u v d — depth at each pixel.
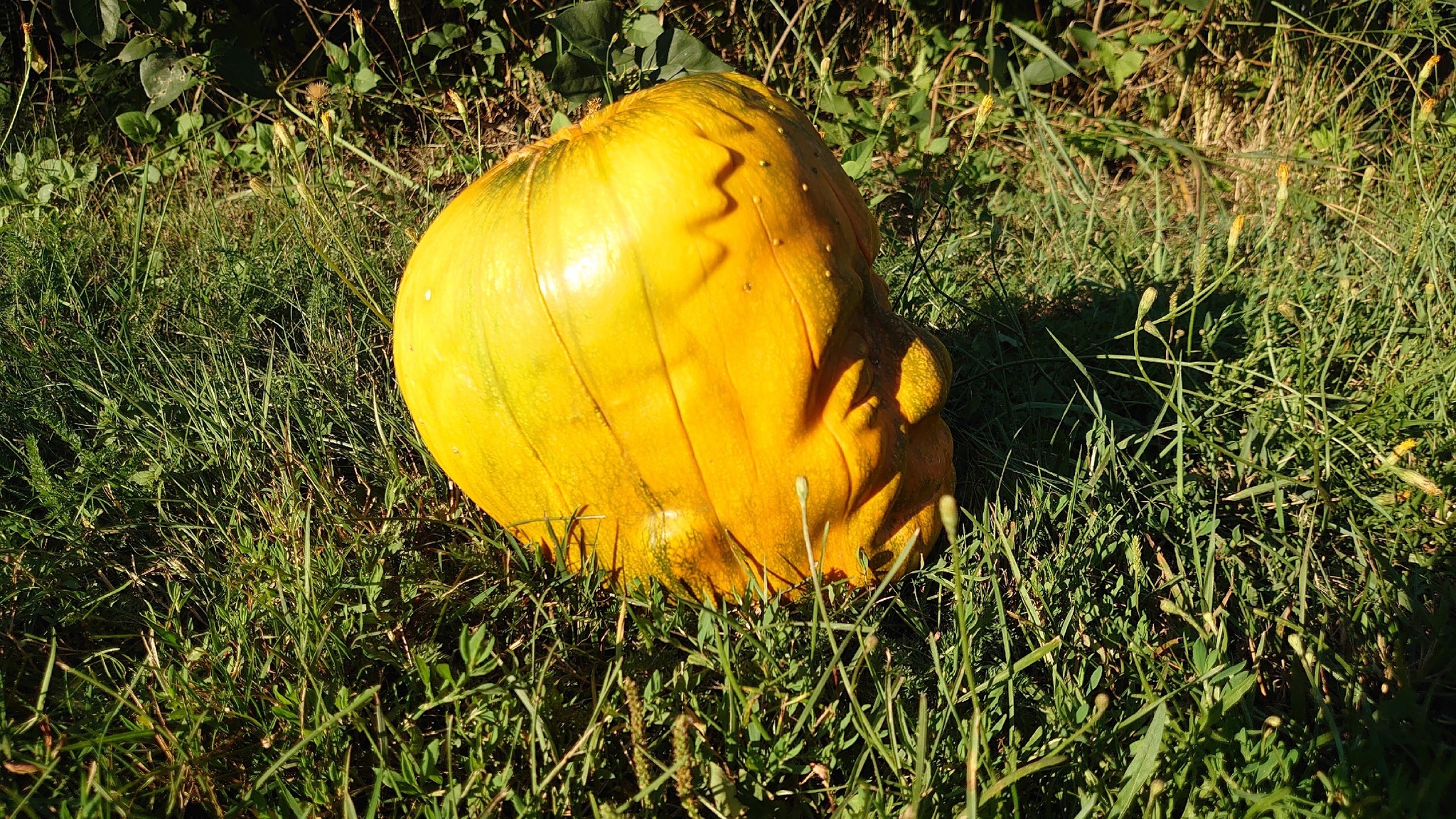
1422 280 1.22
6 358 1.09
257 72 1.56
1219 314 1.20
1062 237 1.39
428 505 0.96
